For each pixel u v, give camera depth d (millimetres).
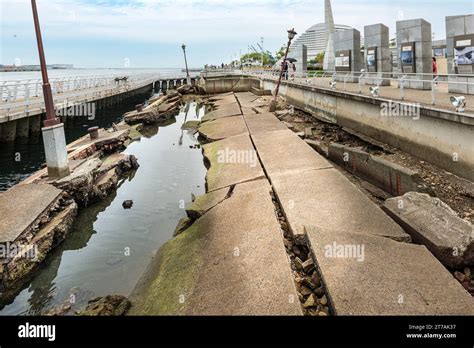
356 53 23797
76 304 6922
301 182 10078
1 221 8562
